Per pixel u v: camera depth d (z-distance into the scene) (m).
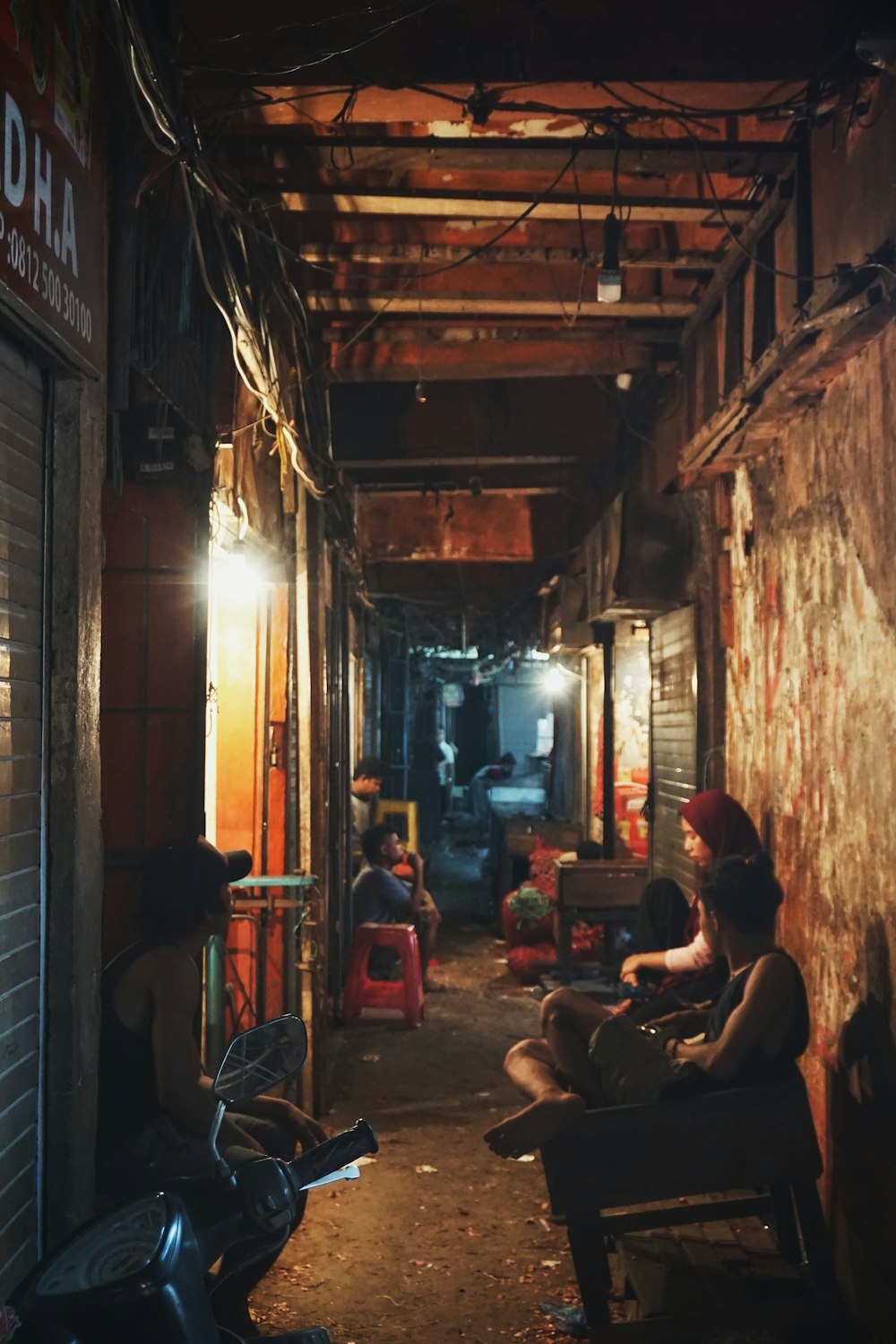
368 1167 5.41
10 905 2.67
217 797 6.16
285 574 6.29
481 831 24.02
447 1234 4.67
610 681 10.45
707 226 5.29
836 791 4.16
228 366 4.92
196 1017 3.98
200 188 4.10
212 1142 2.14
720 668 6.39
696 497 6.56
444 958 10.74
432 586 13.98
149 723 3.97
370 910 9.11
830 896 4.23
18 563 2.76
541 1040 4.22
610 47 3.93
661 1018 4.64
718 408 5.39
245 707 6.21
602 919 9.15
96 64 3.16
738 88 4.01
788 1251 4.10
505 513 11.12
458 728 33.25
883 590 3.65
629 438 7.92
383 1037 7.88
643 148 4.39
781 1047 3.79
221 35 3.87
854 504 3.96
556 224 6.10
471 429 8.15
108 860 3.94
